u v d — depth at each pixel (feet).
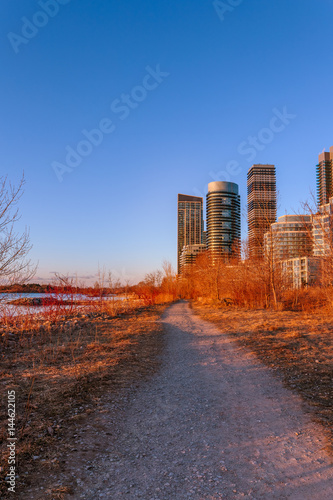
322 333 41.47
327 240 57.06
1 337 38.58
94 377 24.32
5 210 29.12
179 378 26.27
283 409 18.75
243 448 14.32
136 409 19.34
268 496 10.80
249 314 69.26
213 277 123.95
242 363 30.09
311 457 13.29
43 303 56.95
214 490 11.17
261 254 87.40
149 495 10.87
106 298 77.71
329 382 22.67
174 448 14.43
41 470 12.23
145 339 43.14
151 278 146.20
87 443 14.64
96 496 10.79
